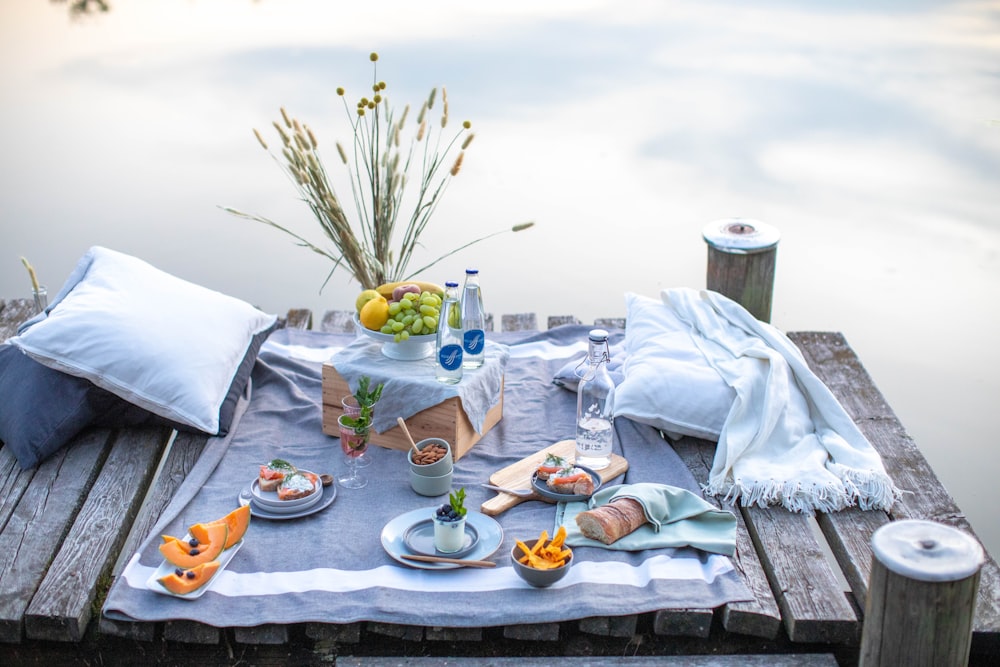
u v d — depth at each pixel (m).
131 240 6.32
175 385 3.57
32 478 3.42
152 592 2.83
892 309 5.80
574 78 8.93
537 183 7.30
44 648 2.90
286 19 10.22
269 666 2.88
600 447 3.51
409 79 8.59
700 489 3.44
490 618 2.77
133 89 8.66
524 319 5.10
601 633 2.84
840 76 8.62
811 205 6.80
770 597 2.88
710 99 8.40
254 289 5.84
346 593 2.86
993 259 6.22
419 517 3.15
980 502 4.13
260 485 3.29
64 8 10.37
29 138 7.72
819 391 3.72
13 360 3.71
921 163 7.40
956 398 4.93
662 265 6.22
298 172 4.18
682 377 3.72
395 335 3.60
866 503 3.36
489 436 3.80
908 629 2.38
